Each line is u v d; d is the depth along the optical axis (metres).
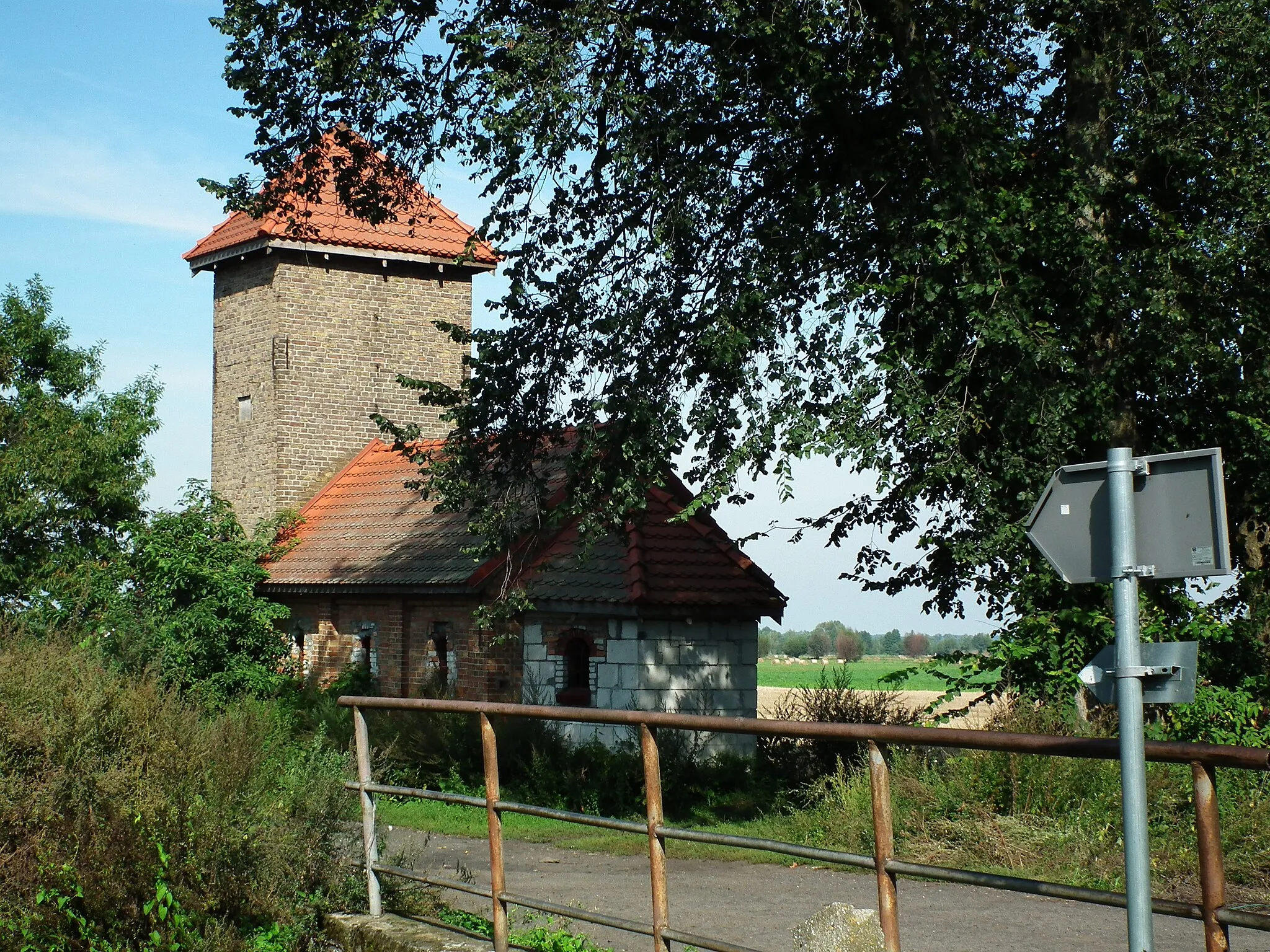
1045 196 15.55
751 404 14.93
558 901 10.58
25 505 29.95
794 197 15.63
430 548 25.92
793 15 15.02
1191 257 14.70
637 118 14.84
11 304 31.72
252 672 24.23
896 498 17.23
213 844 7.67
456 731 19.19
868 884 11.11
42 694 7.83
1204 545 3.94
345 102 16.59
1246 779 11.05
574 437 26.98
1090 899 4.23
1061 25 15.22
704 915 9.95
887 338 14.92
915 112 16.05
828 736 5.17
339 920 7.95
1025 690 13.85
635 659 21.06
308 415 32.41
